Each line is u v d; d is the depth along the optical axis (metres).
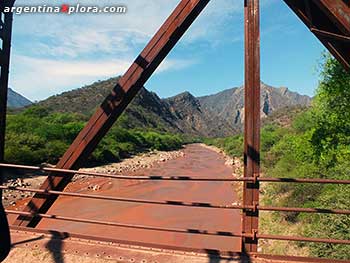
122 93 3.74
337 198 9.78
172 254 3.61
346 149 10.95
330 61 10.92
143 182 25.08
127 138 54.56
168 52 3.81
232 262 3.39
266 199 16.48
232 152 57.72
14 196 16.88
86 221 3.81
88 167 32.19
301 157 14.06
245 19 3.68
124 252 3.67
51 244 3.87
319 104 12.05
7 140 25.83
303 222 11.94
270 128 49.03
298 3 3.74
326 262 3.32
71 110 85.38
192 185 24.39
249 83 3.57
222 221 14.98
